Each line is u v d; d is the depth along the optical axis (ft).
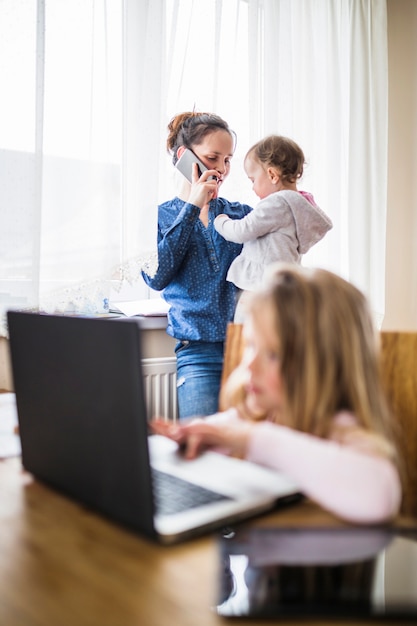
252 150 6.83
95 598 1.80
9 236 5.69
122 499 2.27
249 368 2.75
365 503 2.30
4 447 3.43
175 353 6.97
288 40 7.80
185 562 2.03
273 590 1.82
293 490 2.51
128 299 7.57
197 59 6.94
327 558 2.02
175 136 6.70
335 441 2.56
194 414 6.29
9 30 5.59
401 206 9.79
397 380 3.38
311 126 8.18
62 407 2.55
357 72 8.75
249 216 6.42
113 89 6.33
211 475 2.67
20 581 1.91
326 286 2.65
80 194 6.15
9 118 5.64
